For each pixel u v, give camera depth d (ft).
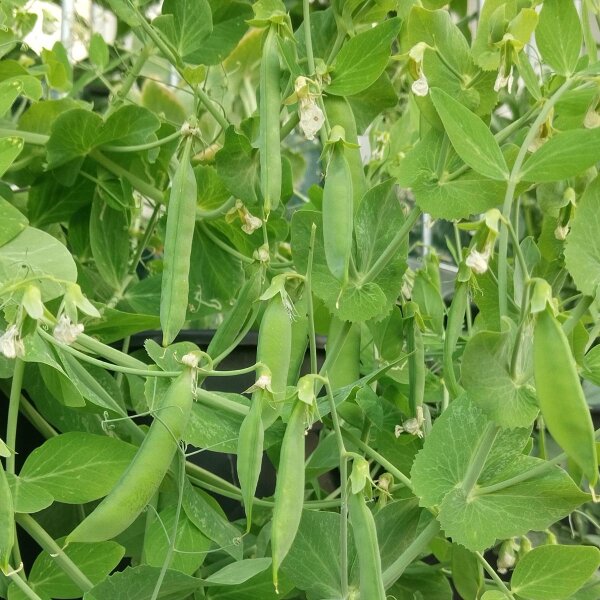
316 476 1.59
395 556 1.29
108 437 1.24
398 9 1.42
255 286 1.37
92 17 2.65
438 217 1.22
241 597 1.32
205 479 1.48
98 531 1.05
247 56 2.34
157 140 1.66
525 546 1.43
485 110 1.31
